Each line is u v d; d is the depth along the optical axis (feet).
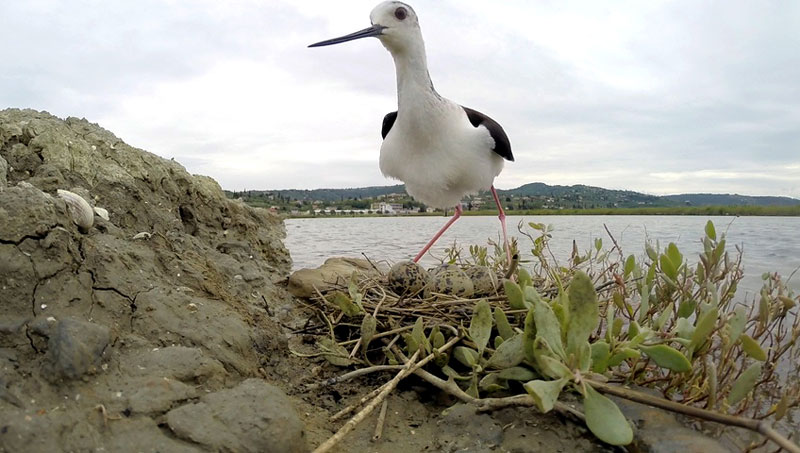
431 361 1.42
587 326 1.12
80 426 0.86
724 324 1.36
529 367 1.26
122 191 2.09
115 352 1.07
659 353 1.15
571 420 1.17
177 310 1.30
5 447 0.78
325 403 1.30
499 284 1.72
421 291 1.73
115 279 1.26
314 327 1.66
